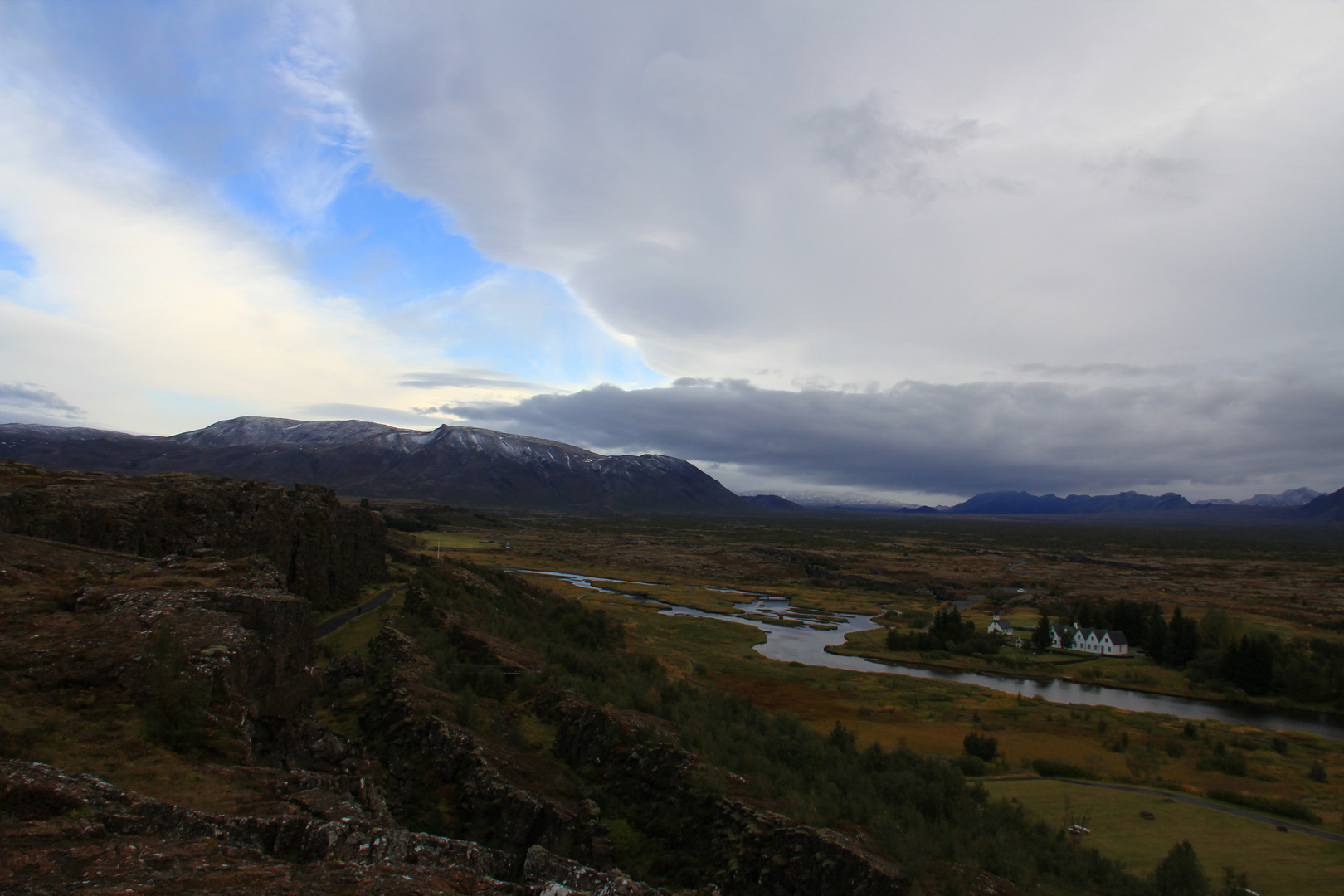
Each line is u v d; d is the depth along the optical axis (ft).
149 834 60.59
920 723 289.12
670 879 117.91
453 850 74.90
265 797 75.05
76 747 75.87
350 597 314.96
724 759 150.61
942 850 127.85
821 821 125.59
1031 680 405.18
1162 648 449.06
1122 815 183.52
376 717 158.30
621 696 193.26
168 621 104.73
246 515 244.42
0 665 88.43
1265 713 346.33
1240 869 148.66
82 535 173.27
